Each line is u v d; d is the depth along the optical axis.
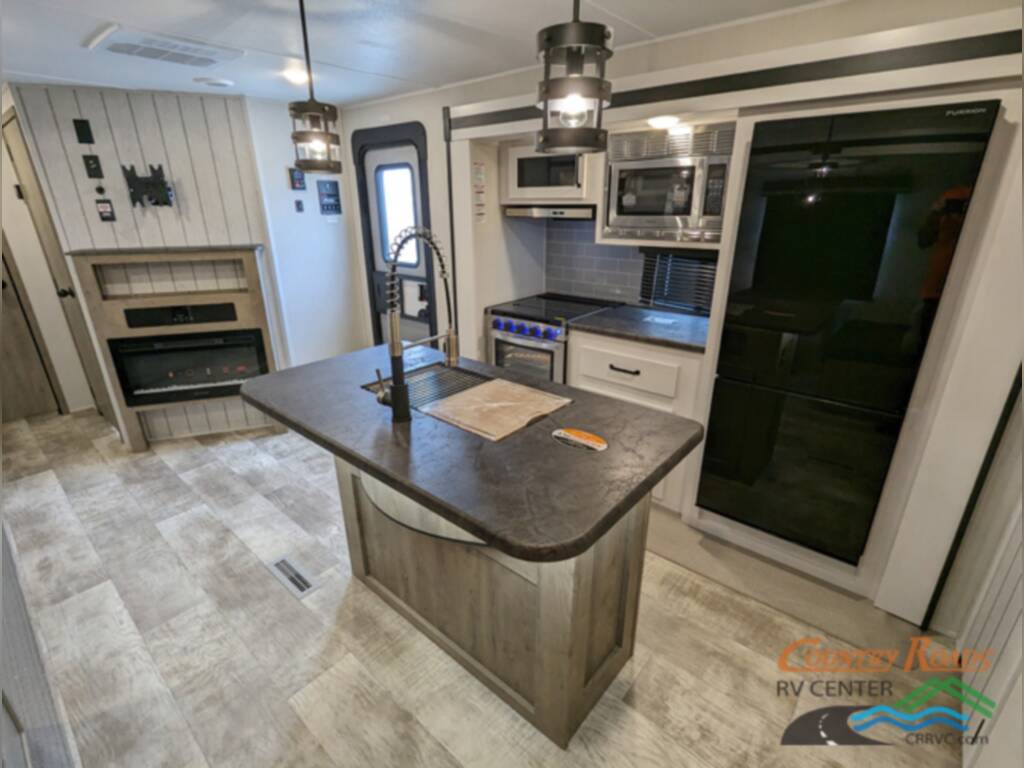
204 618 2.06
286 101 3.33
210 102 3.10
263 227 3.43
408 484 1.25
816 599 2.15
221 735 1.62
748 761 1.54
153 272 3.26
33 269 3.73
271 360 3.58
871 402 1.88
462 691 1.76
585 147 1.25
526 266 3.48
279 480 3.06
